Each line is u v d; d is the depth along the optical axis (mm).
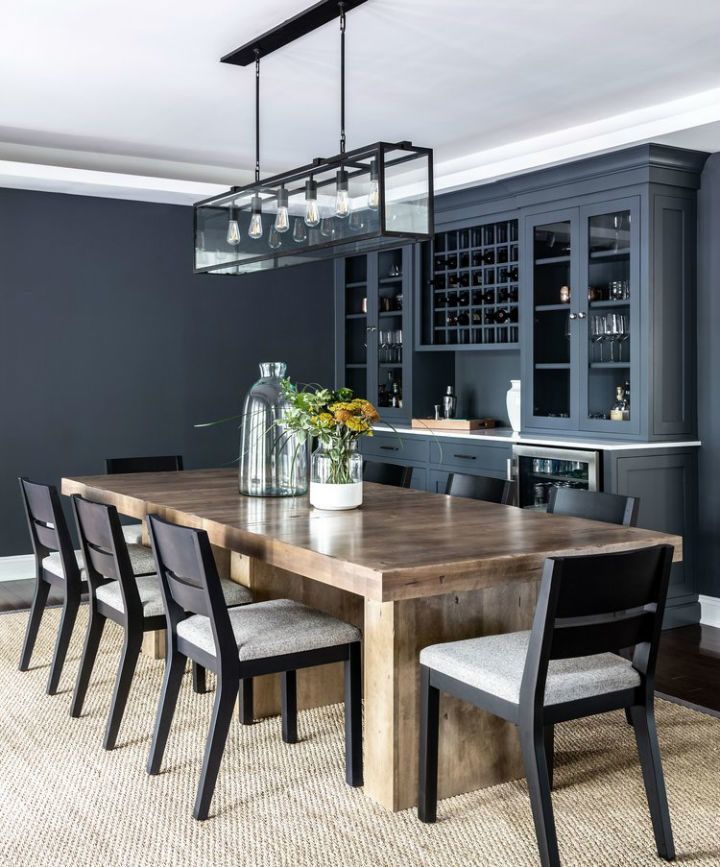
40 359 5945
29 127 5094
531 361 5336
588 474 4684
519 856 2416
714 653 4324
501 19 3451
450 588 2436
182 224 6414
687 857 2412
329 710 3498
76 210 6023
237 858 2412
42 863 2393
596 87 4309
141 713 3461
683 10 3367
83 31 3582
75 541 6066
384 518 3168
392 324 6512
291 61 3936
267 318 6809
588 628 2299
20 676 3873
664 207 4695
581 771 2953
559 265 5156
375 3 3287
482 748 2812
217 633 2600
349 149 5656
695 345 4871
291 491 3693
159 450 6395
